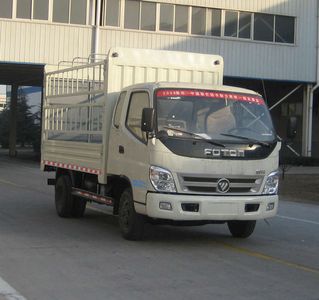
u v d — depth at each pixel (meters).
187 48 33.25
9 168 30.23
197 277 7.15
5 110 71.50
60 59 31.00
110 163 9.84
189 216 8.58
